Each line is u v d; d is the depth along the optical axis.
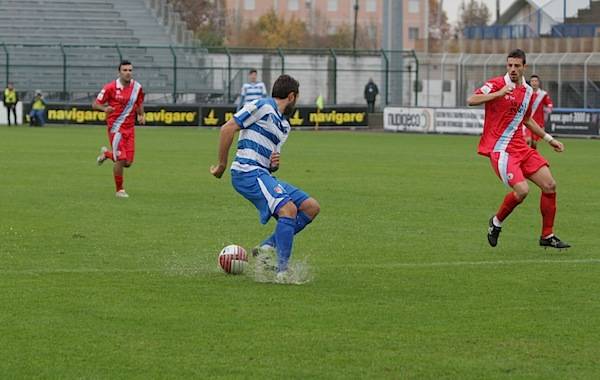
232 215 36.38
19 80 124.25
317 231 32.56
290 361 16.91
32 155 65.75
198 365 16.61
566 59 109.38
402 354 17.42
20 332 18.62
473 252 28.66
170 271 24.86
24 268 25.11
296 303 21.28
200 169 56.47
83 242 29.58
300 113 111.00
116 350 17.48
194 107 109.81
